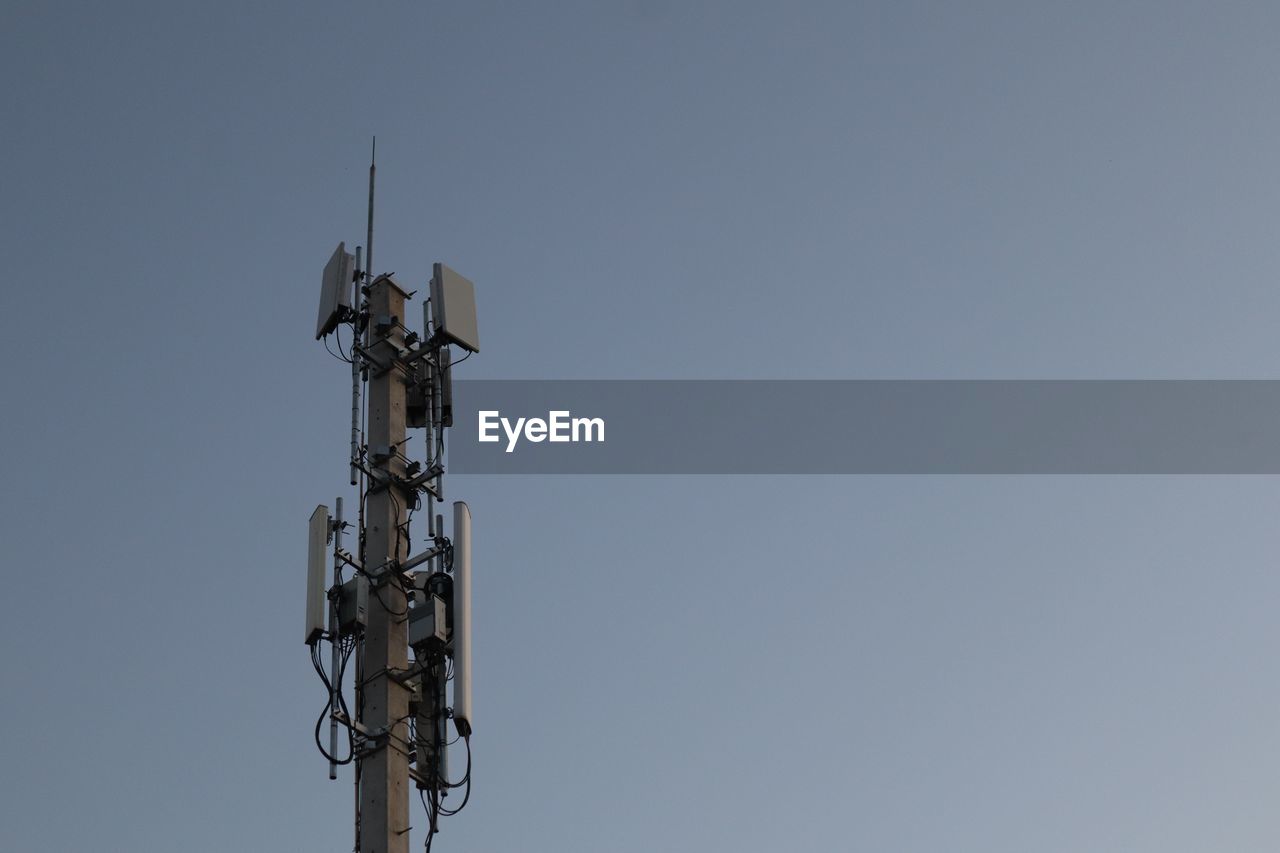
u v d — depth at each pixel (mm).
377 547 27312
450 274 29547
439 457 28219
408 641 26516
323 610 26562
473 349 29109
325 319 29000
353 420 28234
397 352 28969
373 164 30719
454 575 26969
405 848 25344
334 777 25578
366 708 26234
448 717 26219
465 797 25859
